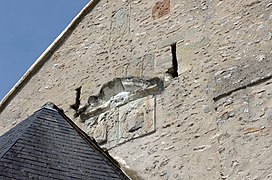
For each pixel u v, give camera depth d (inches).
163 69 440.1
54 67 512.4
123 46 478.0
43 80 511.8
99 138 435.5
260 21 408.8
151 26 472.4
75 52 507.5
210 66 414.0
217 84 395.9
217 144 374.0
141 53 462.6
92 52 494.6
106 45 489.7
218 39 422.6
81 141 373.7
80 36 514.0
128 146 417.7
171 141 398.6
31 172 315.0
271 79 374.0
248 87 379.9
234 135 364.2
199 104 401.7
